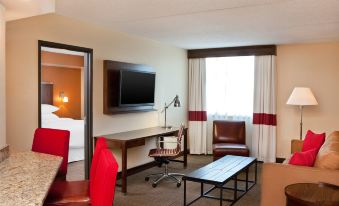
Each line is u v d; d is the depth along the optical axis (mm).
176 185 4703
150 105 5738
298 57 6199
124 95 5031
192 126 7074
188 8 3625
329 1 3305
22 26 3545
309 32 4996
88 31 4449
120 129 5145
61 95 7781
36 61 3713
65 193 2379
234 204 3965
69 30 4141
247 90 6672
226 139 6336
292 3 3383
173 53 6578
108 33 4812
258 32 5031
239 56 6617
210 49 6832
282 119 6363
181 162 6172
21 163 2307
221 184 3420
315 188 2730
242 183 4910
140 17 4082
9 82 3426
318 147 3814
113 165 1568
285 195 2857
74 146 5766
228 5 3482
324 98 6012
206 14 3898
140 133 5051
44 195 1625
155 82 5957
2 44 2523
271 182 3100
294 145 4805
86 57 4531
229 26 4590
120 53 5070
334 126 5941
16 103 3502
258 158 6438
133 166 5414
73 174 5016
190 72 7078
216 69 6938
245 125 6480
